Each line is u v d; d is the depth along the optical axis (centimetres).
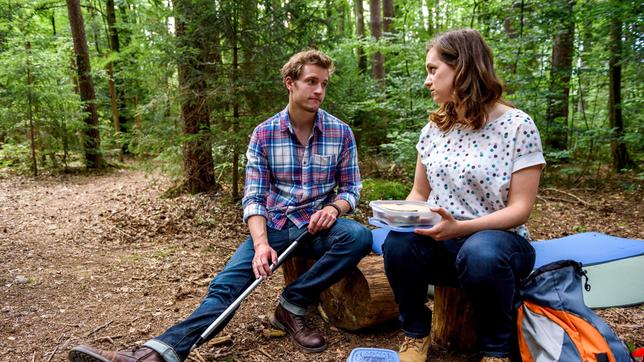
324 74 213
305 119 218
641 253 224
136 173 896
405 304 179
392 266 172
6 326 226
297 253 218
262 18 464
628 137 622
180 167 586
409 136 625
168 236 420
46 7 1091
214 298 188
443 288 196
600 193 593
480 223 158
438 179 182
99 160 912
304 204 222
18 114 828
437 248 174
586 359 143
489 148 168
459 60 167
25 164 893
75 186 738
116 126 1134
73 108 880
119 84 1198
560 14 595
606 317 228
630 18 542
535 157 160
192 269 323
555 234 429
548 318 155
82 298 266
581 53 677
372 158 712
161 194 615
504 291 152
